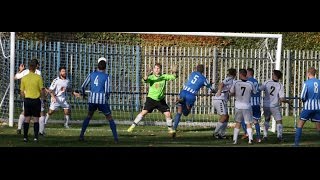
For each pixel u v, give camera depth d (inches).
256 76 2960.1
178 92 3046.3
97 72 2031.3
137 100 2999.5
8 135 2171.5
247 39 3511.3
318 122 2030.0
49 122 2689.5
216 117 2960.1
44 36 3400.6
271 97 2255.2
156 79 2341.3
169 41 3415.4
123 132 2402.8
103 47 2992.1
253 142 2143.2
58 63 2925.7
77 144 1897.1
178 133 2459.4
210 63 3029.0
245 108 2066.9
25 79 1957.4
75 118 2832.2
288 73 3004.4
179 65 3034.0
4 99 2667.3
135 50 3107.8
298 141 2020.2
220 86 2261.3
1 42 2753.4
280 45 2689.5
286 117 3186.5
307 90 2003.0
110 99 2997.0
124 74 2997.0
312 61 3176.7
